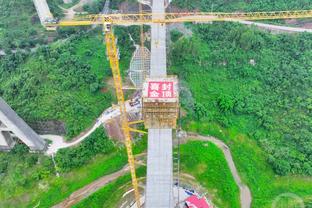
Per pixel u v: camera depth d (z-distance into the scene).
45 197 141.00
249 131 161.75
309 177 146.50
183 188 140.88
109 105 164.00
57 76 167.62
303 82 172.25
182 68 178.38
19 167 146.62
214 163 149.00
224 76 178.62
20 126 144.50
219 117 165.25
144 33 188.12
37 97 160.88
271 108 167.25
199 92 174.00
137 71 173.38
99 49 182.38
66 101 159.12
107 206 138.50
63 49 180.12
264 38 189.38
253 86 174.62
